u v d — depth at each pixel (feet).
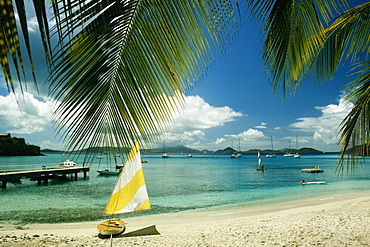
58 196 72.90
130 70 3.84
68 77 3.14
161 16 3.77
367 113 8.50
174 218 45.75
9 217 48.21
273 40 6.42
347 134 8.88
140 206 28.22
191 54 4.04
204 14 3.93
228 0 4.00
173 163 293.84
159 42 3.89
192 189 86.63
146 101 4.05
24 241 29.58
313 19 6.46
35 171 101.71
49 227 40.24
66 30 2.61
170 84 4.10
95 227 39.75
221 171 167.73
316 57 9.13
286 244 23.67
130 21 3.56
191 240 27.94
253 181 110.32
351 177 122.93
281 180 113.80
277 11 6.01
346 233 25.61
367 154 8.46
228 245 25.09
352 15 9.16
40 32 2.03
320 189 83.10
